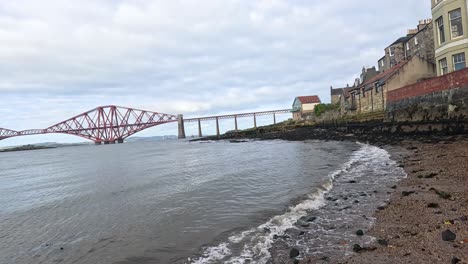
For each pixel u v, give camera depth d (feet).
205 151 193.98
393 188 41.24
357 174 55.47
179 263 25.23
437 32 96.22
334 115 239.30
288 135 236.22
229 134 426.10
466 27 85.20
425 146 76.43
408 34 194.80
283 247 26.14
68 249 31.35
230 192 52.80
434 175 43.65
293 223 32.17
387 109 121.90
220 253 26.30
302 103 387.75
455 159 52.44
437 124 87.45
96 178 94.89
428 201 32.40
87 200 57.93
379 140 112.57
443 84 84.38
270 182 58.65
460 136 76.02
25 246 33.53
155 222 37.93
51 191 76.54
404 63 147.54
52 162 218.38
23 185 96.37
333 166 69.46
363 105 186.50
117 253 28.78
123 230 35.83
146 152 250.16
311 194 44.50
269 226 32.04
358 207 34.96
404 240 23.71
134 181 77.77
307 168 71.00
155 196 54.95
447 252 20.51
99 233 35.65
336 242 25.75
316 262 22.44
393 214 30.40
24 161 263.49
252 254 25.48
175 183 68.85
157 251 28.27
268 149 151.74
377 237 25.44
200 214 39.86
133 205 49.08
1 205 62.95
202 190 56.90
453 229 23.93
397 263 20.25
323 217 32.96
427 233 24.12
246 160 108.68
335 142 144.56
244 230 31.68
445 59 92.58
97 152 335.47
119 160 175.94
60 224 41.98
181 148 273.54
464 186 36.11
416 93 98.84
